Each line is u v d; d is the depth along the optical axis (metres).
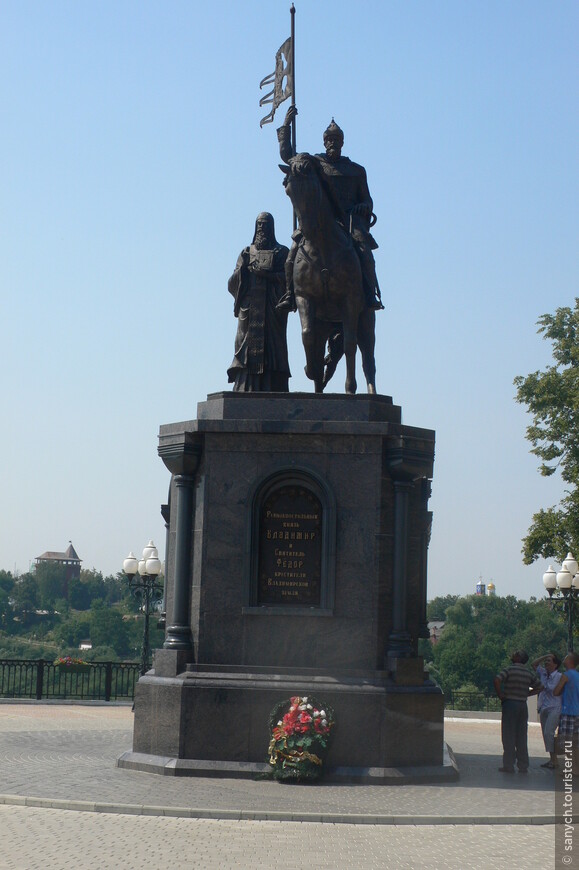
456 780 14.87
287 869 9.45
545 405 38.16
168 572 16.36
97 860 9.59
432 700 14.88
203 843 10.44
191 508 15.80
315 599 15.27
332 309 16.58
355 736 14.55
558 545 36.81
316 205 15.86
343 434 15.38
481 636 108.94
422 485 16.41
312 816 11.84
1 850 9.89
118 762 15.02
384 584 15.20
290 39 17.44
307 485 15.45
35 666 30.91
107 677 30.34
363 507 15.29
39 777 13.89
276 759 14.14
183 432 15.66
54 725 21.59
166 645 15.45
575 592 27.28
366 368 17.17
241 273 17.84
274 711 14.46
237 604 15.26
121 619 121.38
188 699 14.70
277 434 15.50
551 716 17.02
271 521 15.45
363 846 10.55
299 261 16.45
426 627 16.31
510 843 10.95
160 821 11.52
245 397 15.80
